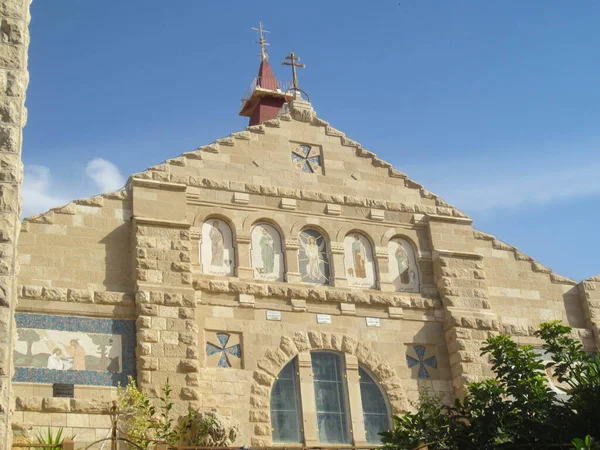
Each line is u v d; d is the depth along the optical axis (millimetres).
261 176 34406
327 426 31234
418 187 36906
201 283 31391
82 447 27375
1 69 20078
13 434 26750
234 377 30562
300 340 32062
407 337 33781
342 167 35969
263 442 29891
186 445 26781
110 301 29875
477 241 36719
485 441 25547
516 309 35938
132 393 27250
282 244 33750
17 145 19625
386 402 32438
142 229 31234
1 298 18297
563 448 25156
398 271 35094
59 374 28312
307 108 36344
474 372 33375
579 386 26781
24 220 30219
